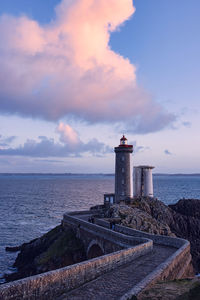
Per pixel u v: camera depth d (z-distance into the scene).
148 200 56.34
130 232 28.56
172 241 23.19
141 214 40.53
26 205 116.75
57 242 38.28
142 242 22.31
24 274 34.91
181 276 17.89
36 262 35.88
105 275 14.36
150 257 18.92
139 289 10.81
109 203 55.03
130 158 54.38
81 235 35.19
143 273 14.76
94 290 12.06
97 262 14.27
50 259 34.22
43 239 45.09
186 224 55.75
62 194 176.25
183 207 66.94
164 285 11.62
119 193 53.94
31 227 71.06
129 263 17.08
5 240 58.00
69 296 11.40
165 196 148.25
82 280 12.98
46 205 116.81
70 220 40.50
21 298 9.95
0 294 9.27
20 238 59.88
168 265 15.02
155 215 53.31
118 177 54.25
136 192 62.06
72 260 32.75
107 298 11.12
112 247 26.72
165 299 9.84
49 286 11.11
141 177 62.09
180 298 9.52
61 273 11.81
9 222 77.38
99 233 29.97
